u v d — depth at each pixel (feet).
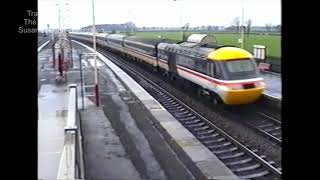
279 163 48.55
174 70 110.93
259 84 74.59
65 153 38.45
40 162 42.52
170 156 50.62
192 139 54.44
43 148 47.03
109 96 91.04
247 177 45.47
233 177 42.29
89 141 57.06
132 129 63.21
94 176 44.50
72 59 162.81
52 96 85.05
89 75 124.77
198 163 45.98
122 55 208.13
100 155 51.08
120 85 106.42
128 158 49.88
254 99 75.15
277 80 98.94
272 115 72.54
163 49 122.83
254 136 60.95
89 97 89.76
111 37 230.07
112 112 75.00
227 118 72.13
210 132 63.00
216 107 80.48
